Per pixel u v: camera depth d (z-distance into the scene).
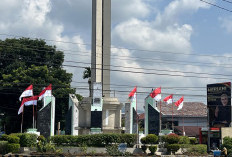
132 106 48.88
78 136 40.62
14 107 66.06
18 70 65.38
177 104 53.31
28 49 68.06
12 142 39.78
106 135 39.53
